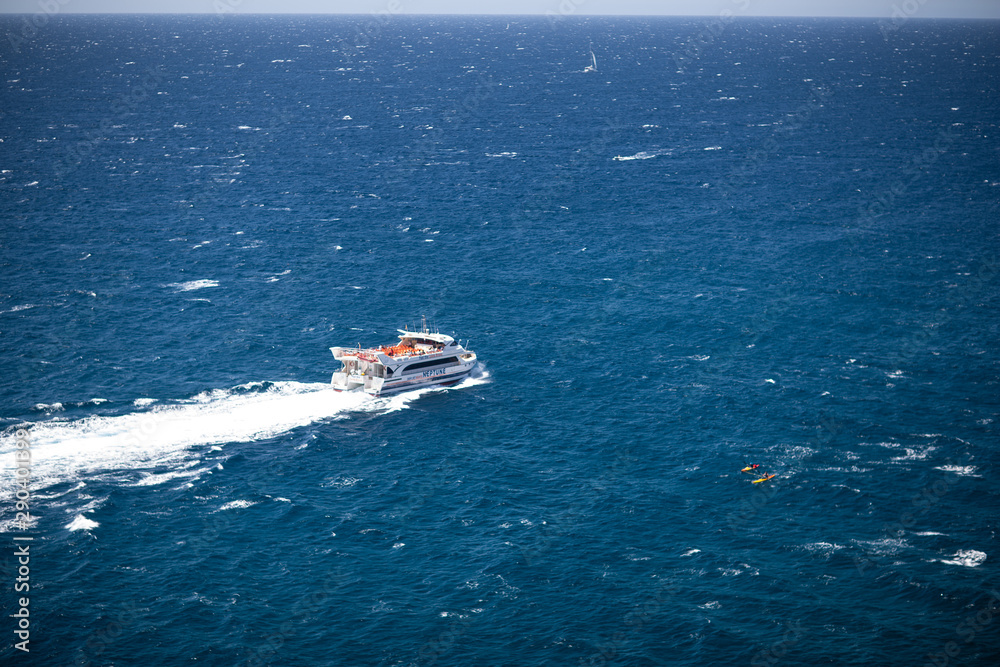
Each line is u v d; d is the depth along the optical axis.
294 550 70.88
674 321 120.25
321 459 84.50
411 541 72.31
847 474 81.19
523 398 98.12
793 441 87.44
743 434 89.12
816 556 69.69
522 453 86.38
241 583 66.75
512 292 132.75
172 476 80.38
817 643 60.69
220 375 102.00
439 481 81.19
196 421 90.62
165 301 126.88
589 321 121.00
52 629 61.09
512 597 65.62
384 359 96.19
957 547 70.38
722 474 81.75
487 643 61.16
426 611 64.19
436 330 117.81
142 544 70.81
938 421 90.81
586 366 106.50
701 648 60.47
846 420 91.25
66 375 100.44
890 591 65.62
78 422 89.25
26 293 128.25
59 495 76.38
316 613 63.78
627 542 72.12
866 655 59.56
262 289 133.00
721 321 119.69
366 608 64.38
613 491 79.44
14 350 107.31
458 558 70.19
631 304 127.19
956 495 77.50
